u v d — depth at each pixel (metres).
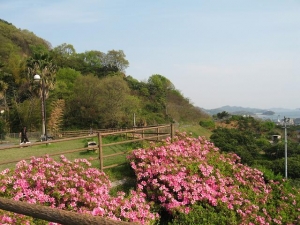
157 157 7.29
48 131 35.09
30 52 64.81
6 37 63.12
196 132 36.34
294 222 7.40
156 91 62.81
